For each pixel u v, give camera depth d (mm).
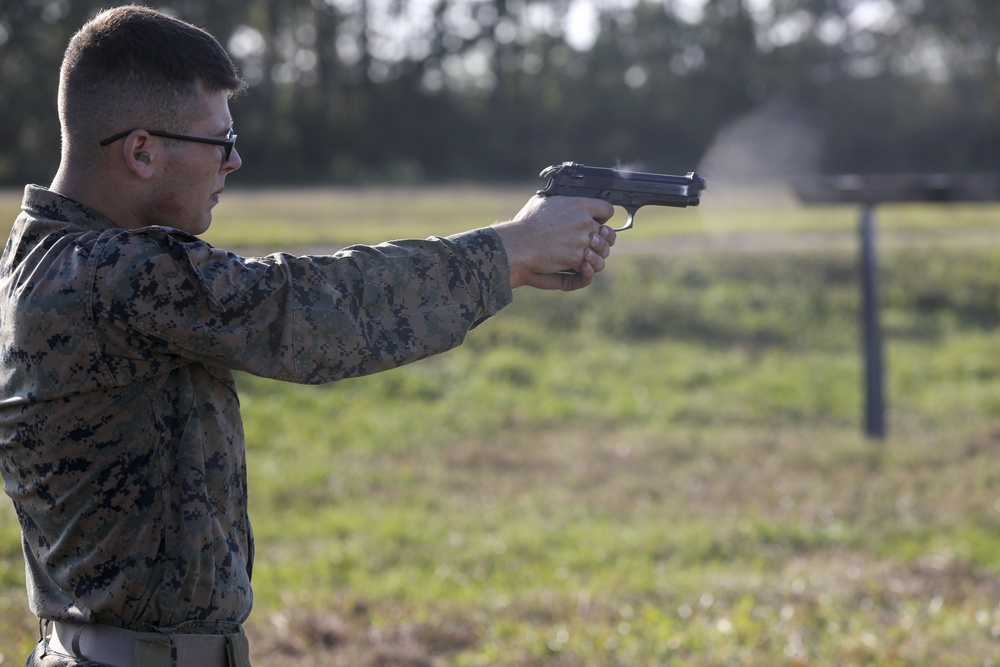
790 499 7234
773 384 11570
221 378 1616
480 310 1586
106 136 1550
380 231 15422
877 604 4875
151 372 1511
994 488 7492
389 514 6902
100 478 1529
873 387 9086
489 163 43656
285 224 15055
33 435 1535
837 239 17562
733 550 6113
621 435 9492
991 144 46312
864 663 3980
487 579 5582
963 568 5516
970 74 47406
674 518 6785
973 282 15609
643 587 5191
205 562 1568
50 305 1489
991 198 8422
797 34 48594
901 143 46469
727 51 46281
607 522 6750
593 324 13516
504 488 7684
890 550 6109
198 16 37688
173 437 1555
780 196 24359
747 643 4234
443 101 44812
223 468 1595
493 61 46062
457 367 11633
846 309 14469
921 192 8547
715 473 8062
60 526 1565
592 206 1709
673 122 45000
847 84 47000
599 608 4770
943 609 4688
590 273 1711
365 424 9664
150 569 1549
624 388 11453
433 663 4121
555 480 7953
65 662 1595
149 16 1573
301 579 5430
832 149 46281
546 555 6004
